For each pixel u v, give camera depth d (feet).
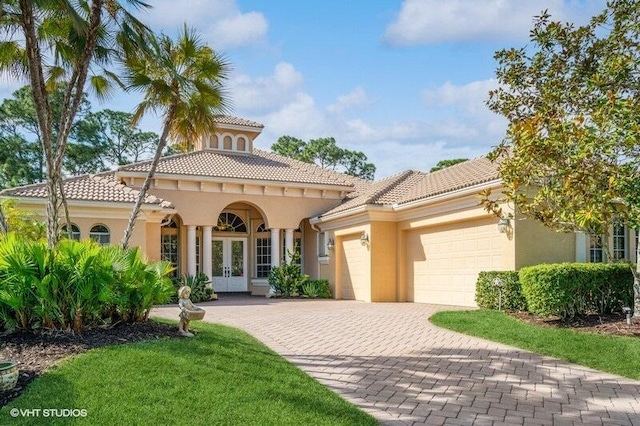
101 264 30.48
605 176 30.78
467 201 54.70
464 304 56.13
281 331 40.32
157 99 43.83
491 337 36.17
